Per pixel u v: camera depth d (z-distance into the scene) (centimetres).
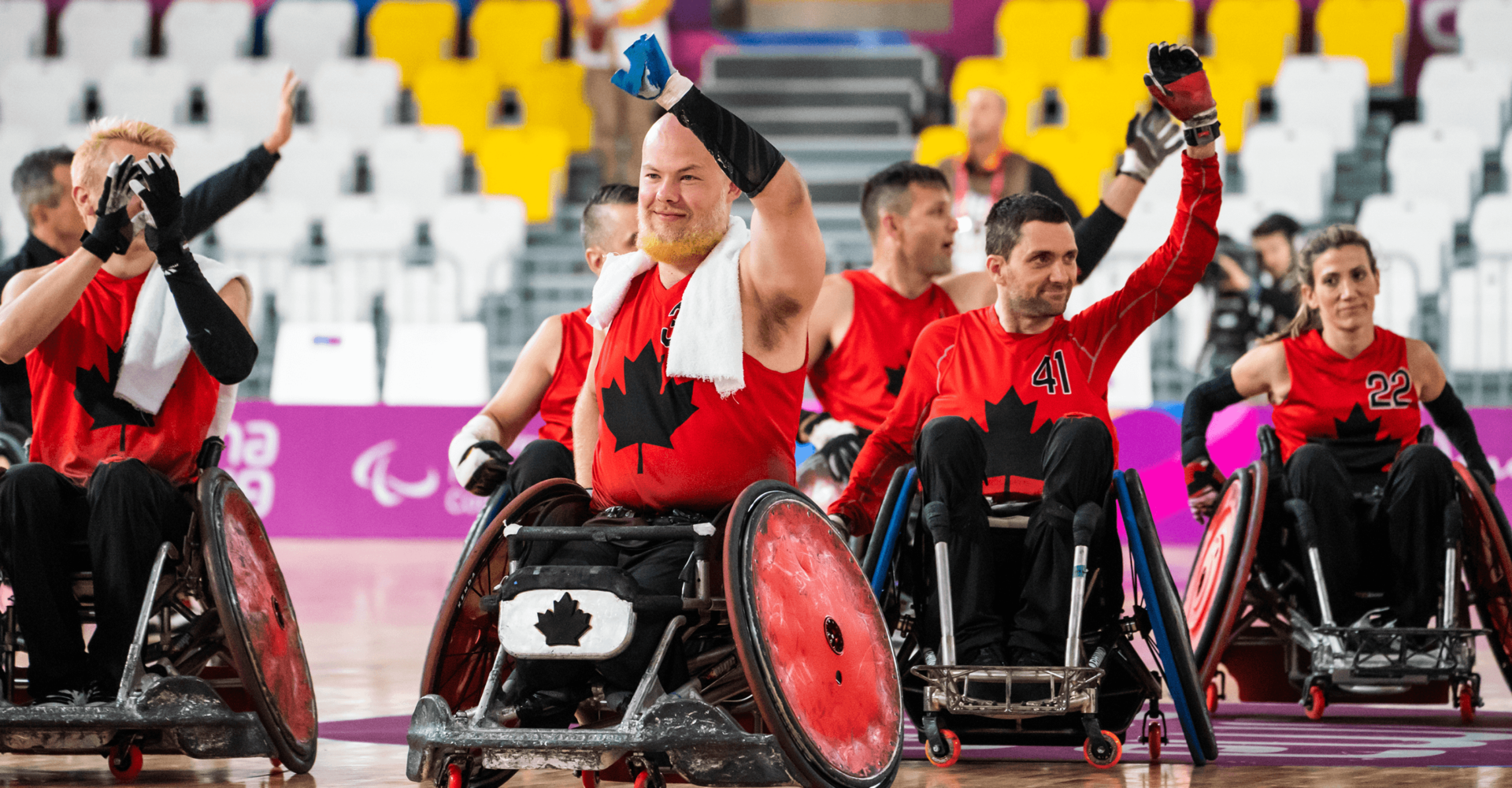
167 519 980
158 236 944
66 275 959
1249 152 4075
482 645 888
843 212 4294
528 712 846
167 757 1099
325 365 3353
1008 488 1070
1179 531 2998
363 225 4122
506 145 4453
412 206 4138
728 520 795
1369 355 1412
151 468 993
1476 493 1247
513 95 4931
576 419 988
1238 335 2850
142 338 1006
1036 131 4491
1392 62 4703
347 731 1191
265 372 3747
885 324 1395
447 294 3844
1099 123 4488
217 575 931
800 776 766
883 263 1406
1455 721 1309
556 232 4319
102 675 952
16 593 954
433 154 4428
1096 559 1036
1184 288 1096
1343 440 1409
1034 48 4944
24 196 1405
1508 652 1315
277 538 3328
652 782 792
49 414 1024
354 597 2327
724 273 853
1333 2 4772
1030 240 1077
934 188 1376
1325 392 1408
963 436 1023
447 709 821
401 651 1755
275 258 3775
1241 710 1406
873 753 816
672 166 855
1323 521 1317
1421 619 1302
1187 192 1088
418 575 2655
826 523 848
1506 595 1284
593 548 846
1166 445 2998
